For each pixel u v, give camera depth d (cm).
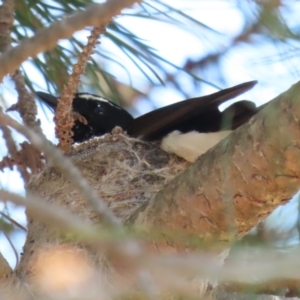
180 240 380
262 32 238
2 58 327
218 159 376
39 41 322
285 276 210
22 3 593
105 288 438
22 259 528
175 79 597
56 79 643
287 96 336
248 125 362
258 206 370
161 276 246
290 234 312
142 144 663
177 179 406
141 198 596
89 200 263
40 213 240
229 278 222
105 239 232
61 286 466
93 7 312
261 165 356
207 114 638
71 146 645
